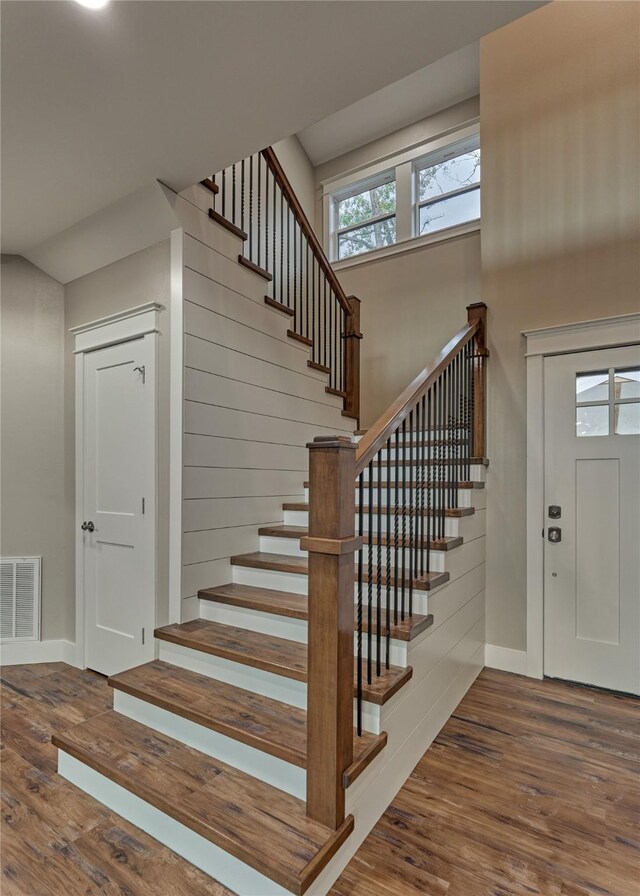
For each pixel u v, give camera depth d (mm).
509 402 3129
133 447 2662
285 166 4750
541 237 3070
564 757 2096
